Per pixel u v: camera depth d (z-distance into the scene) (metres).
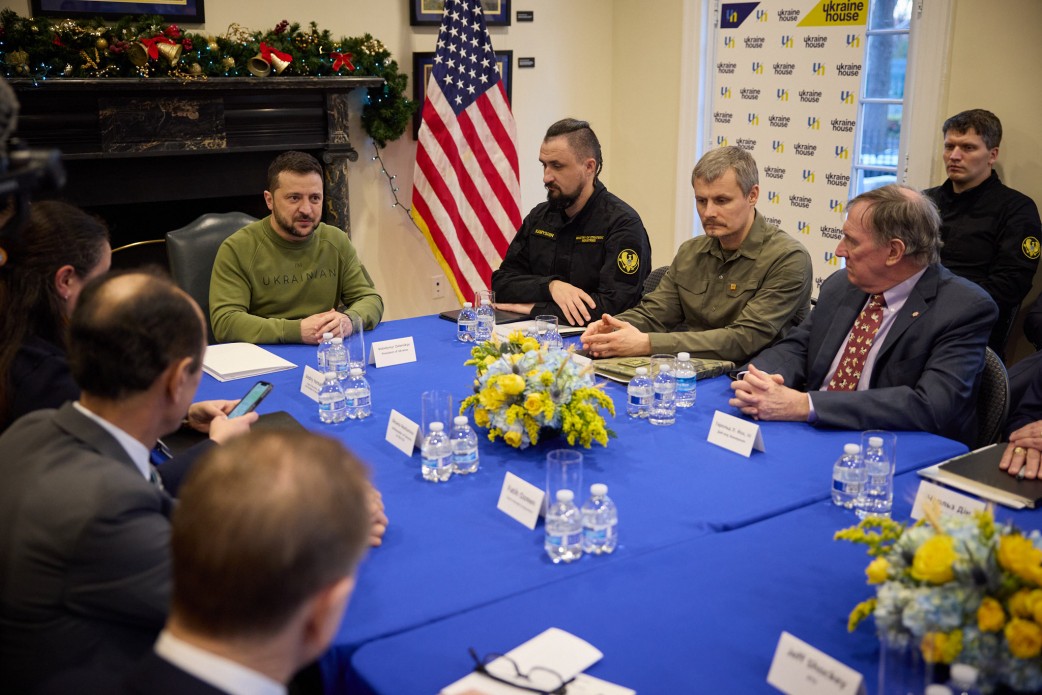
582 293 3.28
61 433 1.27
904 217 2.27
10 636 1.18
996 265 3.80
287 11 4.61
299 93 4.53
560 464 1.55
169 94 4.17
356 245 5.12
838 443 2.09
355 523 0.83
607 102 5.86
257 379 2.60
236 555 0.77
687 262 3.10
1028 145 3.90
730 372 2.62
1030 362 2.58
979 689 1.01
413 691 1.18
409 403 2.38
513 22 5.32
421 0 4.98
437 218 4.84
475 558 1.55
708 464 1.97
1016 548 1.04
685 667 1.24
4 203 1.16
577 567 1.52
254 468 0.81
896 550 1.17
